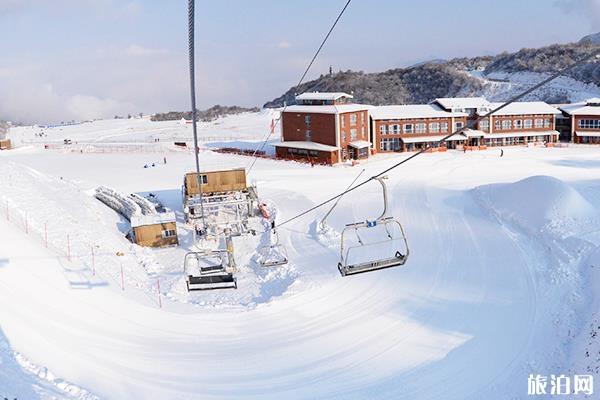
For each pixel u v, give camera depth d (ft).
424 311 91.30
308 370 74.02
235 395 67.56
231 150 293.23
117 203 169.99
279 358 77.61
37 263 95.81
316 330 86.69
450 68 645.51
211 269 85.71
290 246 132.05
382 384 70.13
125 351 77.41
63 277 95.35
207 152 290.35
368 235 133.80
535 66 579.89
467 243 123.65
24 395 55.72
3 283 84.23
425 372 72.79
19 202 123.85
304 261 120.47
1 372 59.16
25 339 70.95
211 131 441.68
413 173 213.66
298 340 83.35
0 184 131.54
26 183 140.15
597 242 113.09
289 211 163.94
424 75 646.74
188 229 154.20
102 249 118.93
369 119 269.85
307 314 93.04
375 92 640.17
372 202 166.09
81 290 93.25
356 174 218.38
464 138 276.82
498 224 136.98
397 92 645.92
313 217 154.61
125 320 87.56
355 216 151.23
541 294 95.20
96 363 71.72
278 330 87.20
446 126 278.46
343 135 250.78
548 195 137.28
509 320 86.69
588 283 96.43
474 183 188.03
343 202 168.25
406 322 87.76
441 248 121.29
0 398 53.11
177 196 193.88
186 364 75.20
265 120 515.50
